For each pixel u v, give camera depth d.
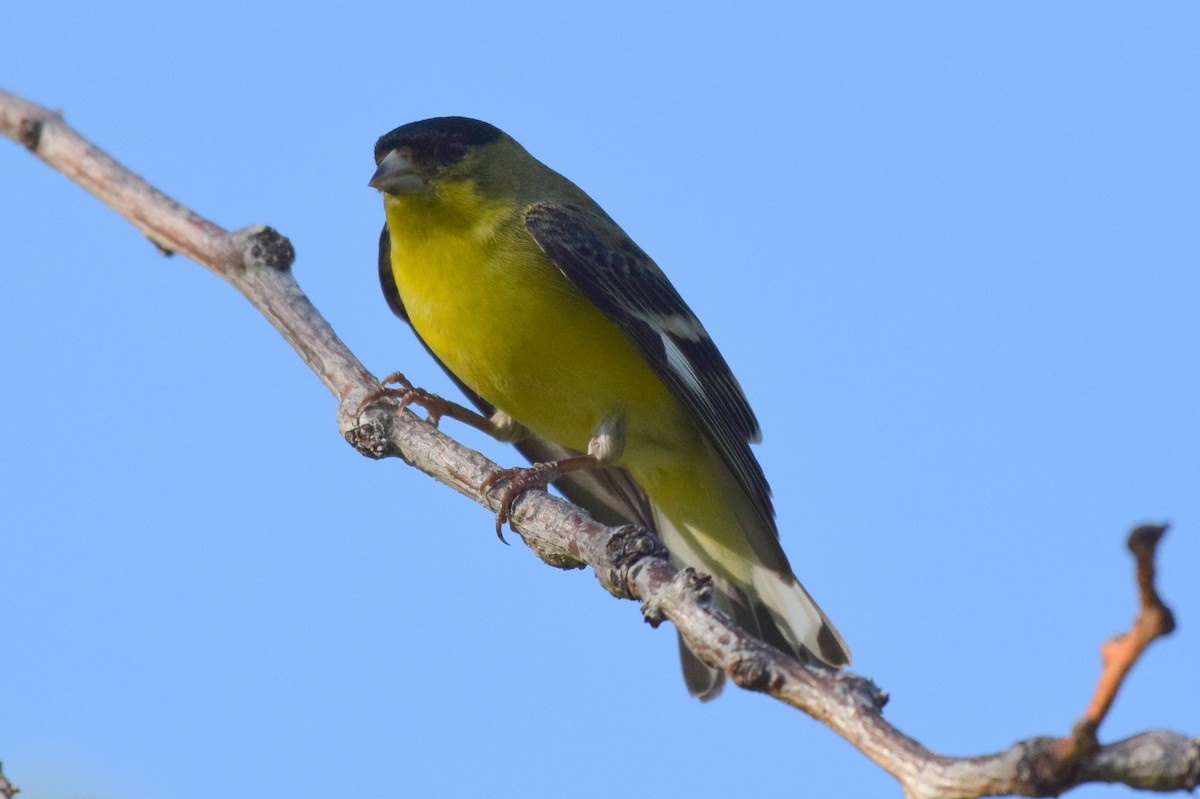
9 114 9.42
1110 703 4.67
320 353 9.42
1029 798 4.93
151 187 9.50
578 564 8.45
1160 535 4.34
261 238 9.47
